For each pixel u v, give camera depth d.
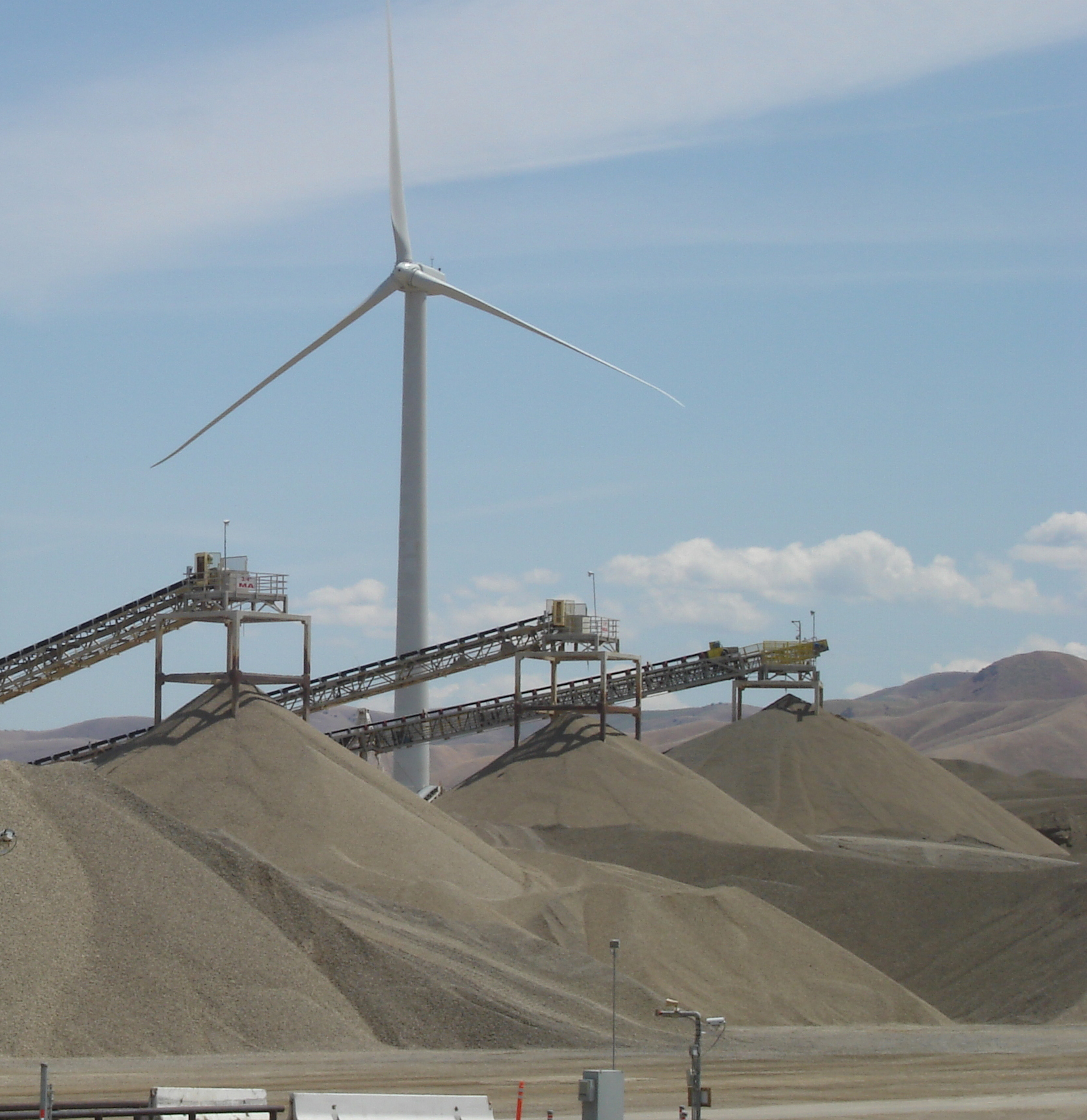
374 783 93.31
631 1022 59.56
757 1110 40.16
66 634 100.38
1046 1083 47.16
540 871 94.19
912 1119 39.31
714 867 105.56
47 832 55.12
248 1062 46.94
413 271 116.69
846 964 76.81
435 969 58.09
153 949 51.81
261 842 82.06
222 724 92.25
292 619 98.75
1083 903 88.25
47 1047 46.62
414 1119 30.70
